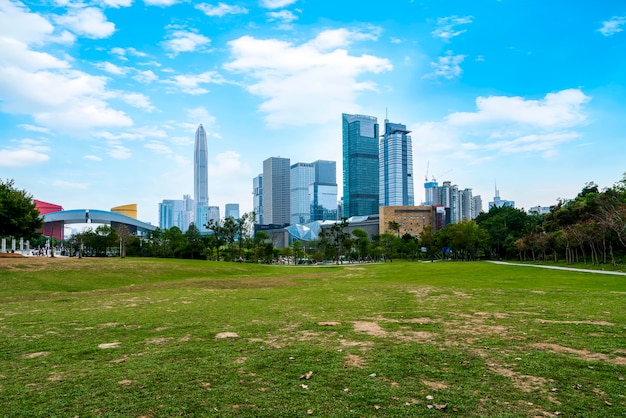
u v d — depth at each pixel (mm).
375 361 9805
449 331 13398
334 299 24062
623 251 70375
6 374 9289
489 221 115188
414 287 31859
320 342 11984
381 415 6734
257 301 23484
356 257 139250
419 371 8984
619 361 9578
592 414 6699
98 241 113938
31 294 29703
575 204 80000
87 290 34656
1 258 52469
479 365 9375
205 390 7949
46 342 12664
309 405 7172
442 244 119438
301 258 139000
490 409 6941
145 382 8461
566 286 29797
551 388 7859
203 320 16438
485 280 37281
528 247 85812
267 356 10398
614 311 17078
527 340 11836
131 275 45531
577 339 11859
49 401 7539
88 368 9648
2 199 57250
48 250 135000
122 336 13469
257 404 7234
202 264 67750
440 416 6680
